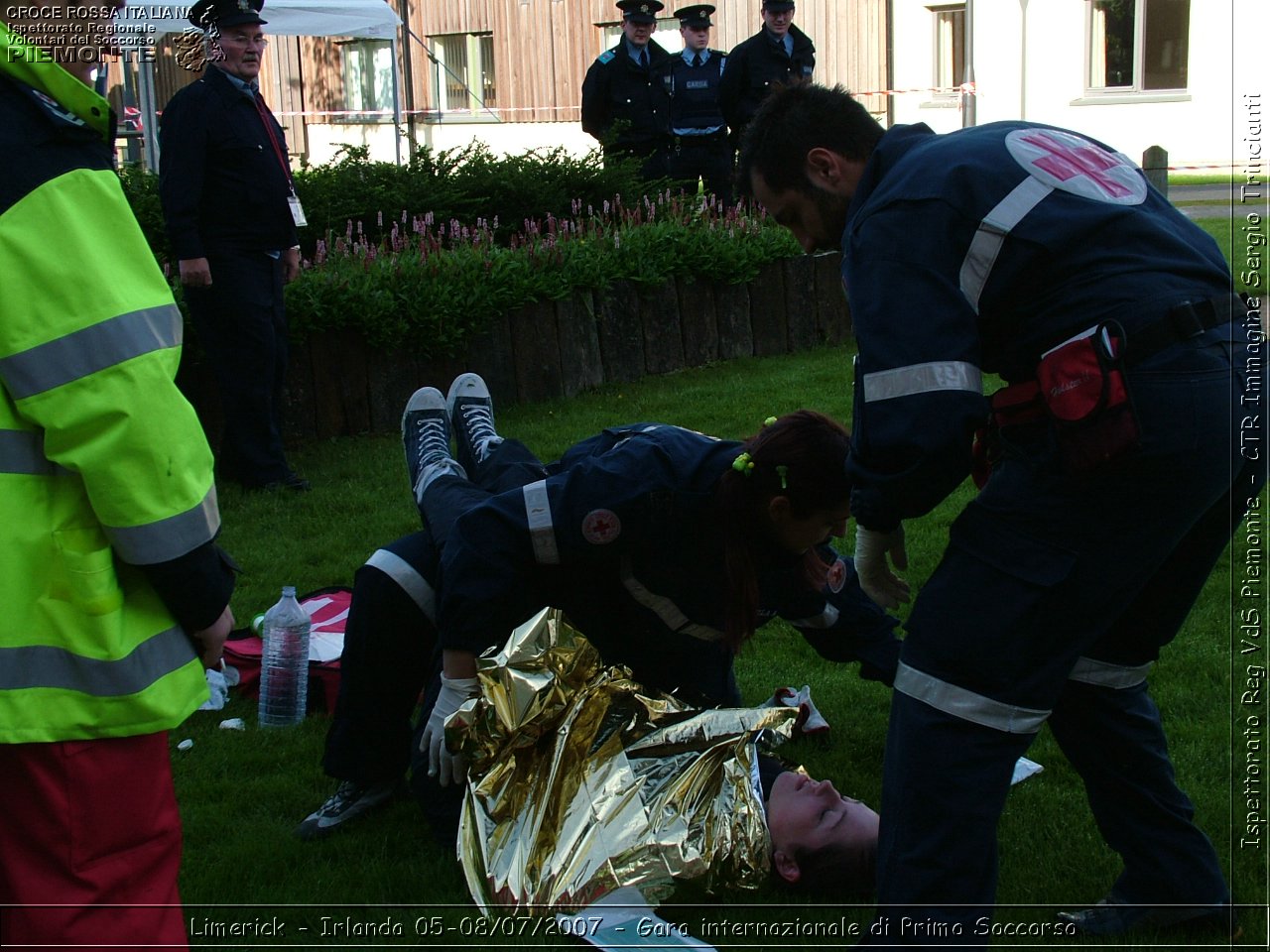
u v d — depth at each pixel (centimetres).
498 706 275
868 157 244
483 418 416
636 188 979
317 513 555
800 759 339
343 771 306
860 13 1867
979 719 221
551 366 750
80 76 193
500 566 269
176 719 200
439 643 291
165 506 189
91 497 186
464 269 724
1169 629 250
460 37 2170
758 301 864
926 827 223
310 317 654
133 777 198
